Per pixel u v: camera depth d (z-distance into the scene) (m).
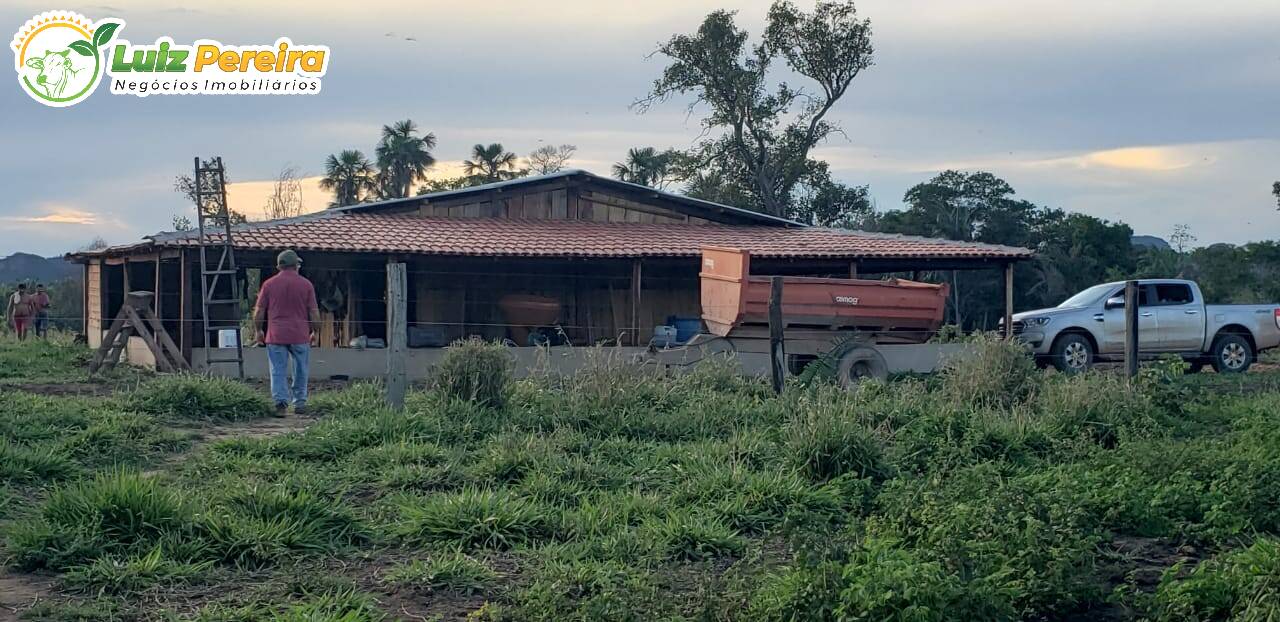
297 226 21.66
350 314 23.09
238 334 16.64
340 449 9.69
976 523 6.50
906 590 5.07
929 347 18.98
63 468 8.52
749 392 13.68
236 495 7.34
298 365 12.49
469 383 11.55
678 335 21.81
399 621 5.71
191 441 10.28
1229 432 11.85
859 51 43.59
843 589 5.25
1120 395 12.35
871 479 8.64
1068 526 6.67
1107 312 20.92
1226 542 7.47
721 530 7.31
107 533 6.65
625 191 26.53
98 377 15.81
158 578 6.15
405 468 8.84
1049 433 10.99
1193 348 21.14
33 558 6.37
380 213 24.58
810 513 7.79
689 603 5.73
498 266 23.91
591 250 21.78
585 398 11.70
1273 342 21.44
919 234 48.03
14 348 20.66
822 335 18.28
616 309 24.89
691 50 43.94
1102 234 48.34
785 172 45.09
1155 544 7.61
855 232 26.25
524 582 6.33
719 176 45.59
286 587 6.14
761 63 44.44
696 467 9.08
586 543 7.04
